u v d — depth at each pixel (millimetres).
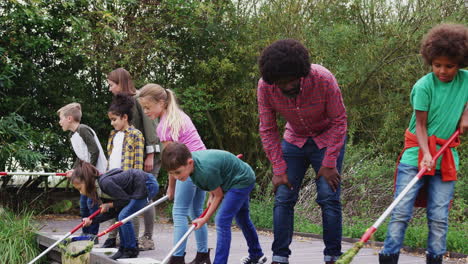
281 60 2838
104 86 10047
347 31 9109
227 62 9711
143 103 3771
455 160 3025
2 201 9328
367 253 4750
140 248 4801
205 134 10562
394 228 3014
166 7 9906
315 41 9320
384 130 8945
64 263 4152
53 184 10305
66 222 8250
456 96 2975
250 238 3770
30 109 9242
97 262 4254
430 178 3045
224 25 10094
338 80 9219
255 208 7574
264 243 5648
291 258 4539
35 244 5477
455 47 2803
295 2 9766
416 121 3020
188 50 10367
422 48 2986
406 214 3008
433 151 2975
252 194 9656
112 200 4523
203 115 10273
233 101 10008
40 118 9461
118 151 4512
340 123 3186
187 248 5023
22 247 5324
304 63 2867
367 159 8242
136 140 4500
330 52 9383
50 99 9523
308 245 5469
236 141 10336
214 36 10070
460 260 4582
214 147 10758
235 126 10000
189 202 3697
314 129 3287
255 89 9883
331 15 9852
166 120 3752
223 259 3352
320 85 3078
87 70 9961
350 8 9789
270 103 3293
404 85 9188
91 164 4719
